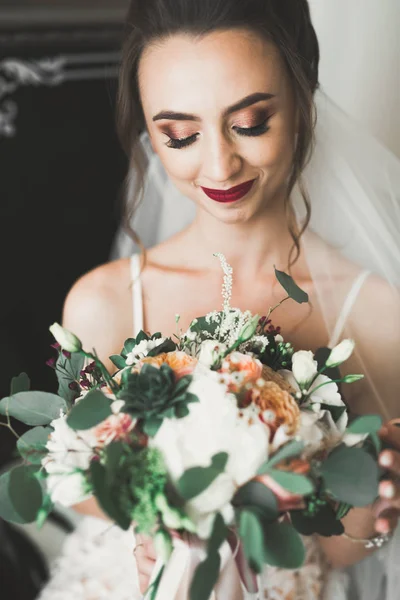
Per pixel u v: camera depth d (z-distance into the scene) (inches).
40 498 38.8
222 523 35.6
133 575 62.4
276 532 37.0
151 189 68.7
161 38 49.1
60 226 126.5
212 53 48.0
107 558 64.9
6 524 92.8
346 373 58.8
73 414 38.1
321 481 39.1
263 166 51.3
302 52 53.2
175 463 35.6
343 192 59.4
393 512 45.2
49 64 117.8
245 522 34.8
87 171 124.9
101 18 115.0
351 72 66.2
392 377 59.7
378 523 43.5
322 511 39.9
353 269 60.6
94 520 69.3
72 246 127.8
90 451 38.5
